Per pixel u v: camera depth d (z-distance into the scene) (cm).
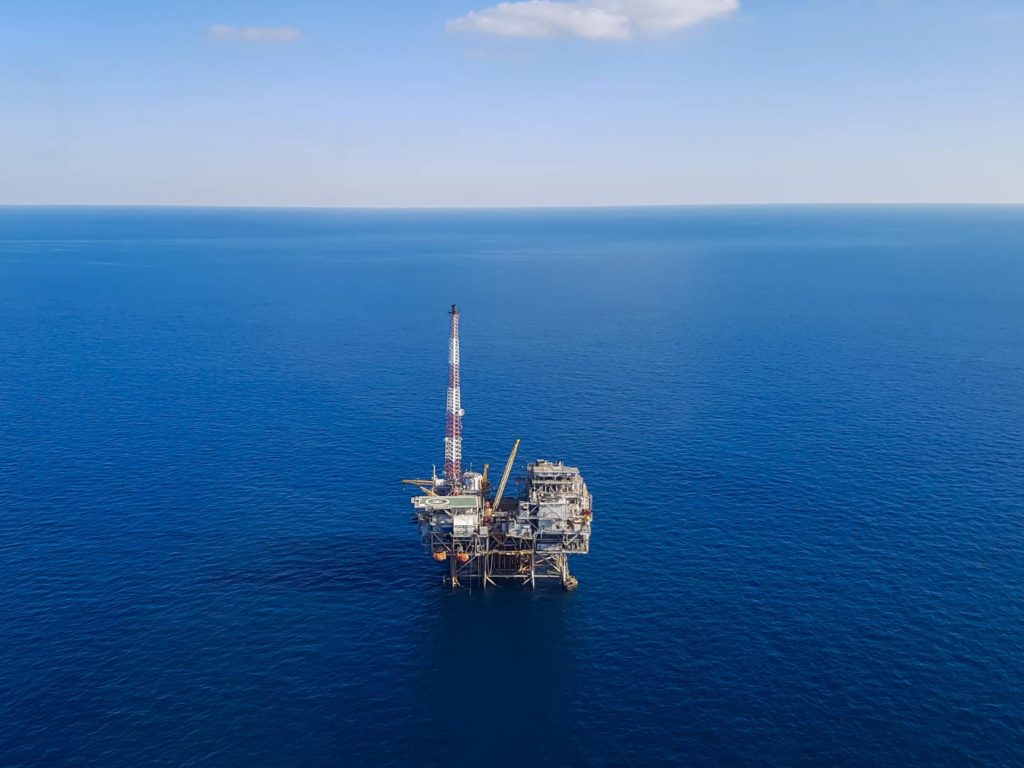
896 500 10769
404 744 6512
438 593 8794
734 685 7150
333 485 11462
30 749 6319
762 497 10944
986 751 6312
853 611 8200
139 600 8444
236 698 6988
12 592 8506
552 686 7200
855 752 6334
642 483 11462
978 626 7888
